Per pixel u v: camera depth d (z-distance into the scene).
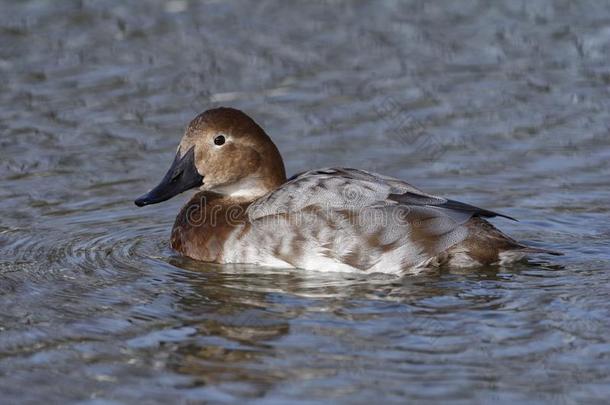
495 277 10.84
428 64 17.83
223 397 8.30
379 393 8.30
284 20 19.50
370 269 11.05
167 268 11.32
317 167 14.38
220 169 11.99
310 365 8.79
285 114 16.08
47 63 17.66
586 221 12.70
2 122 15.65
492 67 17.72
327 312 9.90
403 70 17.61
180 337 9.39
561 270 11.02
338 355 8.95
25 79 17.09
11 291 10.55
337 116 16.02
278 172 12.24
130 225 12.86
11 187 13.79
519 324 9.54
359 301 10.17
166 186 11.94
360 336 9.32
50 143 15.12
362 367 8.73
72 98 16.50
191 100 16.50
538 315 9.73
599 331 9.35
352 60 17.94
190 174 11.97
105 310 10.04
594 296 10.20
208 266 11.38
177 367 8.81
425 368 8.70
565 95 16.70
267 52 18.19
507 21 19.44
